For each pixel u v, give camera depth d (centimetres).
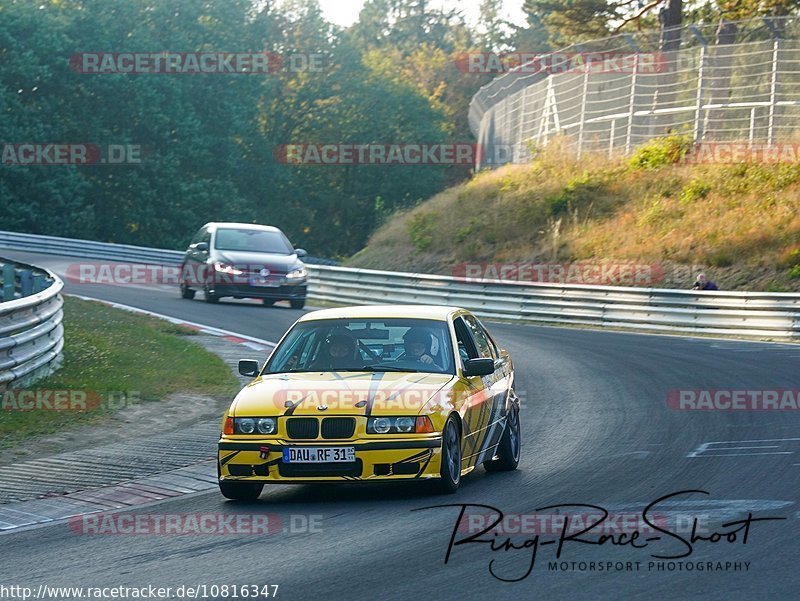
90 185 6128
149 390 1617
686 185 3875
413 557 707
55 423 1352
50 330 1648
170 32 6938
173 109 6600
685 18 5456
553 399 1616
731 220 3522
